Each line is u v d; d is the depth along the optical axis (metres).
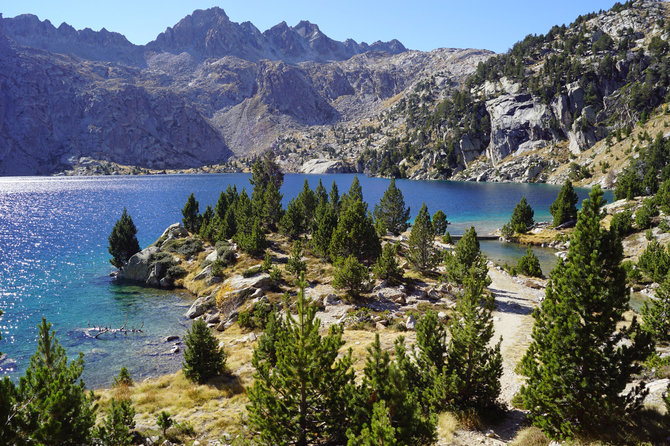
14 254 80.50
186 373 27.30
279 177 113.19
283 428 14.06
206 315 45.91
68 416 12.39
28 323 43.53
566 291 13.59
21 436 11.26
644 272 48.91
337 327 15.05
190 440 18.12
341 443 14.04
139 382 28.95
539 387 14.20
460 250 43.59
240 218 73.19
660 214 71.50
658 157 152.75
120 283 60.94
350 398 13.82
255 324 39.88
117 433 15.77
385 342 29.86
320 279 50.88
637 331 13.01
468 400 17.27
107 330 41.16
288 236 71.25
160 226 115.75
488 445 14.81
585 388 13.12
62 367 14.24
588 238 13.40
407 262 55.94
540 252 75.12
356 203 56.34
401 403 12.40
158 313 47.38
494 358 17.44
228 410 21.67
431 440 12.89
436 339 18.45
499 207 144.38
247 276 50.94
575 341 13.24
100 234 104.44
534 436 14.56
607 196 149.12
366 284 44.91
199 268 60.94
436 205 151.88
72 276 64.88
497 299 42.19
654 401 15.05
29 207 159.50
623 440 12.41
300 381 14.05
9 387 11.27
